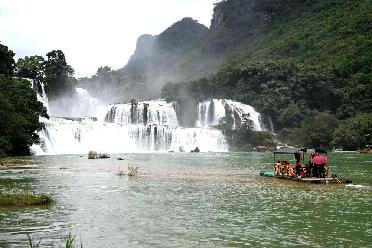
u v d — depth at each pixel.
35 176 45.72
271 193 33.47
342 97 159.75
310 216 24.30
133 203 28.52
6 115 80.69
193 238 19.47
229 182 41.16
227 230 20.98
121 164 65.19
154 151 117.06
